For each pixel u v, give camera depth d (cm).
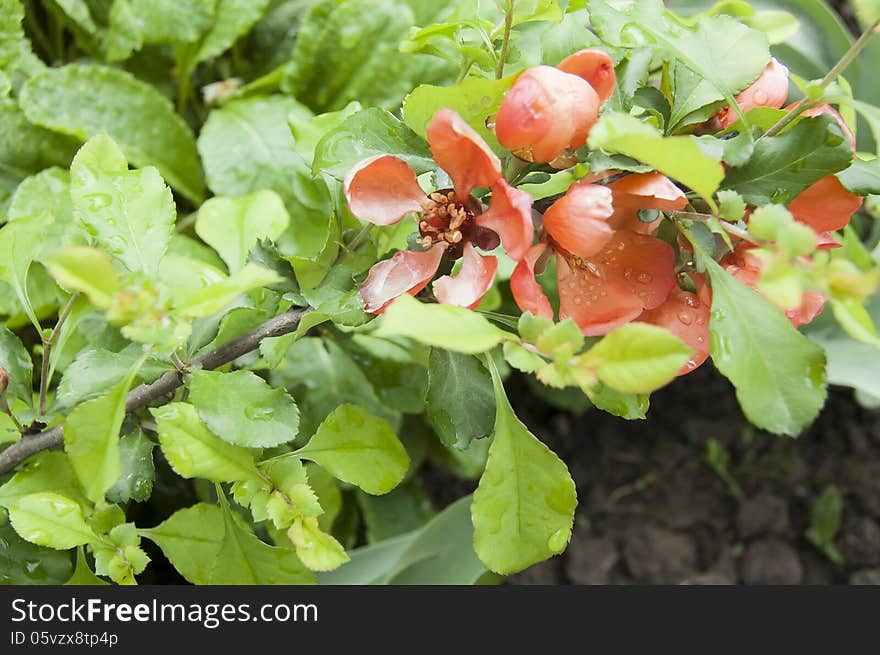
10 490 53
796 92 71
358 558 66
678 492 96
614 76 49
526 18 51
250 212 56
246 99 71
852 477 96
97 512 53
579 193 47
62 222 63
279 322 53
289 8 79
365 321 50
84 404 48
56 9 71
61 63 78
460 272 49
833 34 71
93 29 71
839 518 93
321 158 50
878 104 73
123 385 48
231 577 52
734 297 48
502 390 50
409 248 50
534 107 47
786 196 49
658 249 49
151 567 70
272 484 51
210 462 50
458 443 51
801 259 45
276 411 50
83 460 48
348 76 70
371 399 67
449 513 65
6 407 53
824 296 50
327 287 52
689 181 46
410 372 63
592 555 93
